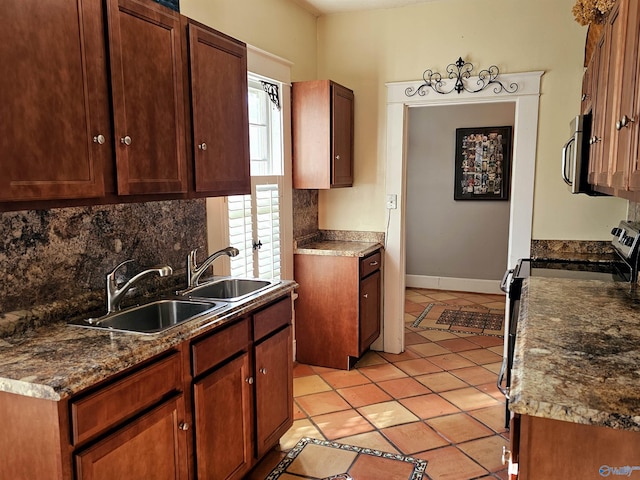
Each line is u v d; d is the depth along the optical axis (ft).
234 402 6.78
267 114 11.06
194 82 6.84
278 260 11.16
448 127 19.07
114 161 5.57
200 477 6.09
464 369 11.91
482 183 18.89
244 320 7.02
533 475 3.67
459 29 11.60
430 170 19.56
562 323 5.33
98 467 4.59
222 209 9.22
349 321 11.73
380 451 8.38
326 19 12.82
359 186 13.01
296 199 12.24
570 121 10.94
